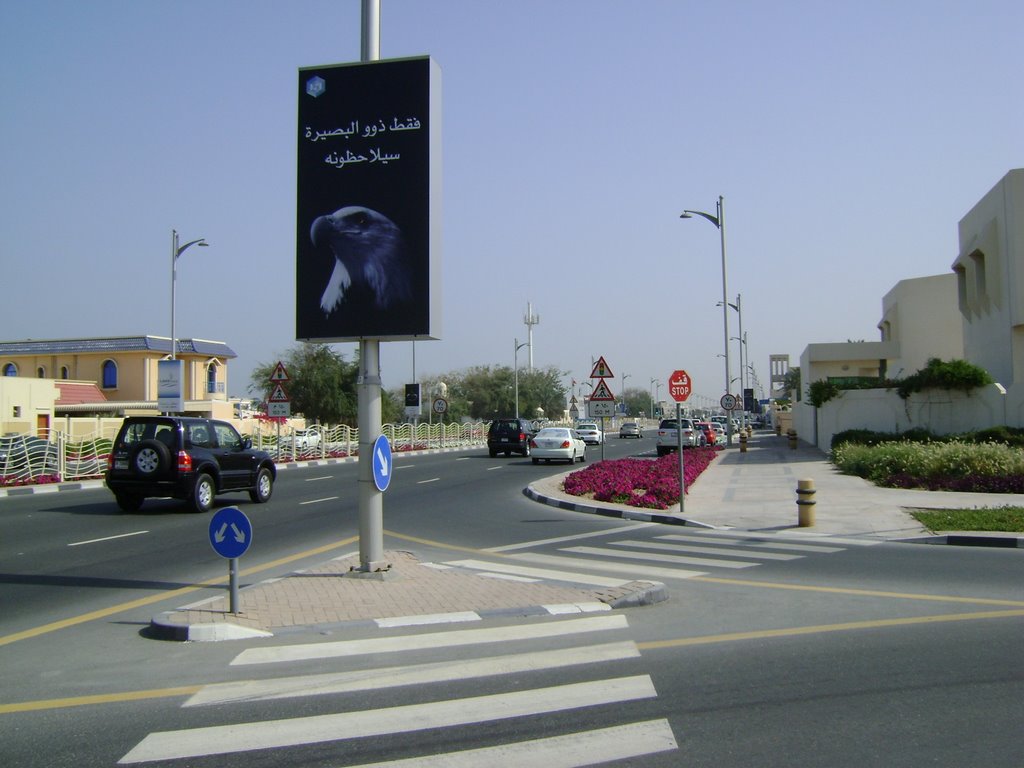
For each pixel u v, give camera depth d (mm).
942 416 30203
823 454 37250
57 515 17797
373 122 10719
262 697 6086
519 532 15867
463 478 29359
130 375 57469
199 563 12195
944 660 6836
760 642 7520
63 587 10422
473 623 8359
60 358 58500
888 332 53188
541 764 4844
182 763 4914
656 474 23812
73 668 6918
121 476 17625
